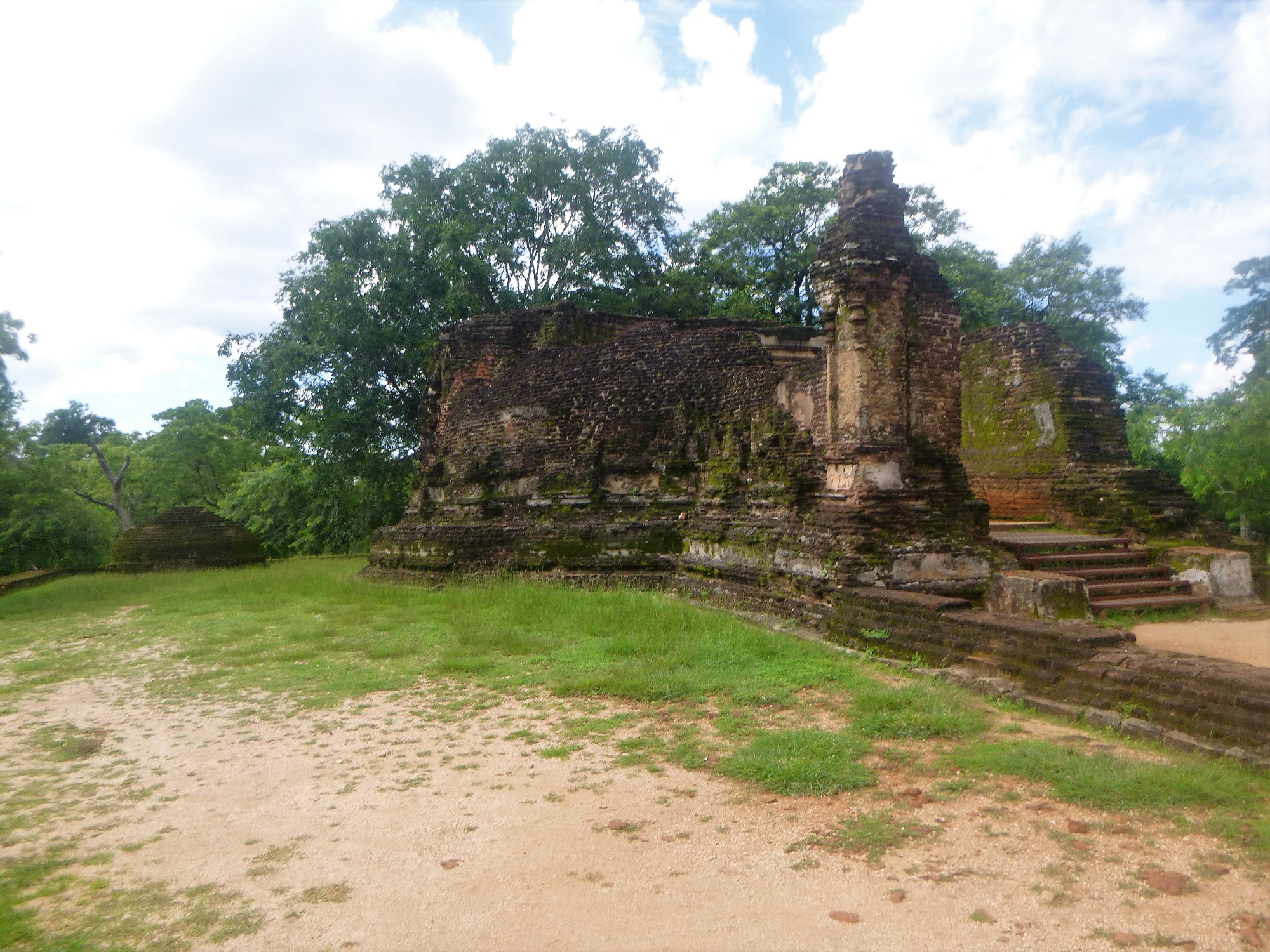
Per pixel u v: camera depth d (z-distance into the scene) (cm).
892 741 582
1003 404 1661
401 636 1079
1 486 2553
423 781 547
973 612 811
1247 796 460
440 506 1888
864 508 1057
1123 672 616
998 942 335
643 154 3188
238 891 401
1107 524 1396
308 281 2838
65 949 347
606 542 1580
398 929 361
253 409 2891
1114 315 3212
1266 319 3106
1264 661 838
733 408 1491
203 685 849
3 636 1258
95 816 505
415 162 3044
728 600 1257
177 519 2395
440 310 2878
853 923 353
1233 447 1875
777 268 3178
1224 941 331
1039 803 468
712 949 338
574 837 450
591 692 748
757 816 467
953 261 3012
